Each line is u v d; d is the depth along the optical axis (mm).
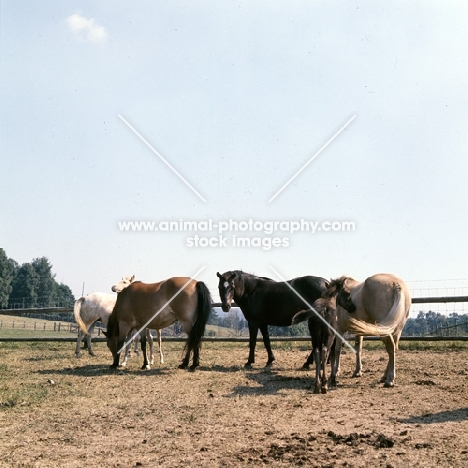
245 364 12227
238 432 6570
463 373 10469
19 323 63281
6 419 7508
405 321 9508
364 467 5195
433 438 6035
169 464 5465
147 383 10289
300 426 6754
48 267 115562
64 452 5957
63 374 11625
